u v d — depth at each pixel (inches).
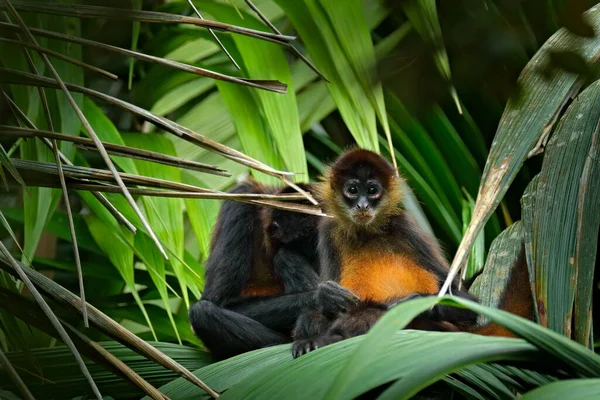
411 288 459.2
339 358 215.5
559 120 346.0
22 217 511.2
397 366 193.0
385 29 589.0
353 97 483.2
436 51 233.3
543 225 301.3
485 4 229.9
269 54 515.8
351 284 467.2
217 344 495.8
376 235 477.1
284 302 515.5
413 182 549.3
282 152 494.3
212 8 547.2
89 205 471.5
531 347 198.5
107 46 244.8
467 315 408.8
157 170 513.0
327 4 480.7
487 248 537.3
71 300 229.9
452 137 549.6
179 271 467.8
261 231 562.6
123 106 243.4
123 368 231.5
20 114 262.2
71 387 329.1
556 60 243.0
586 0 217.0
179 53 573.0
